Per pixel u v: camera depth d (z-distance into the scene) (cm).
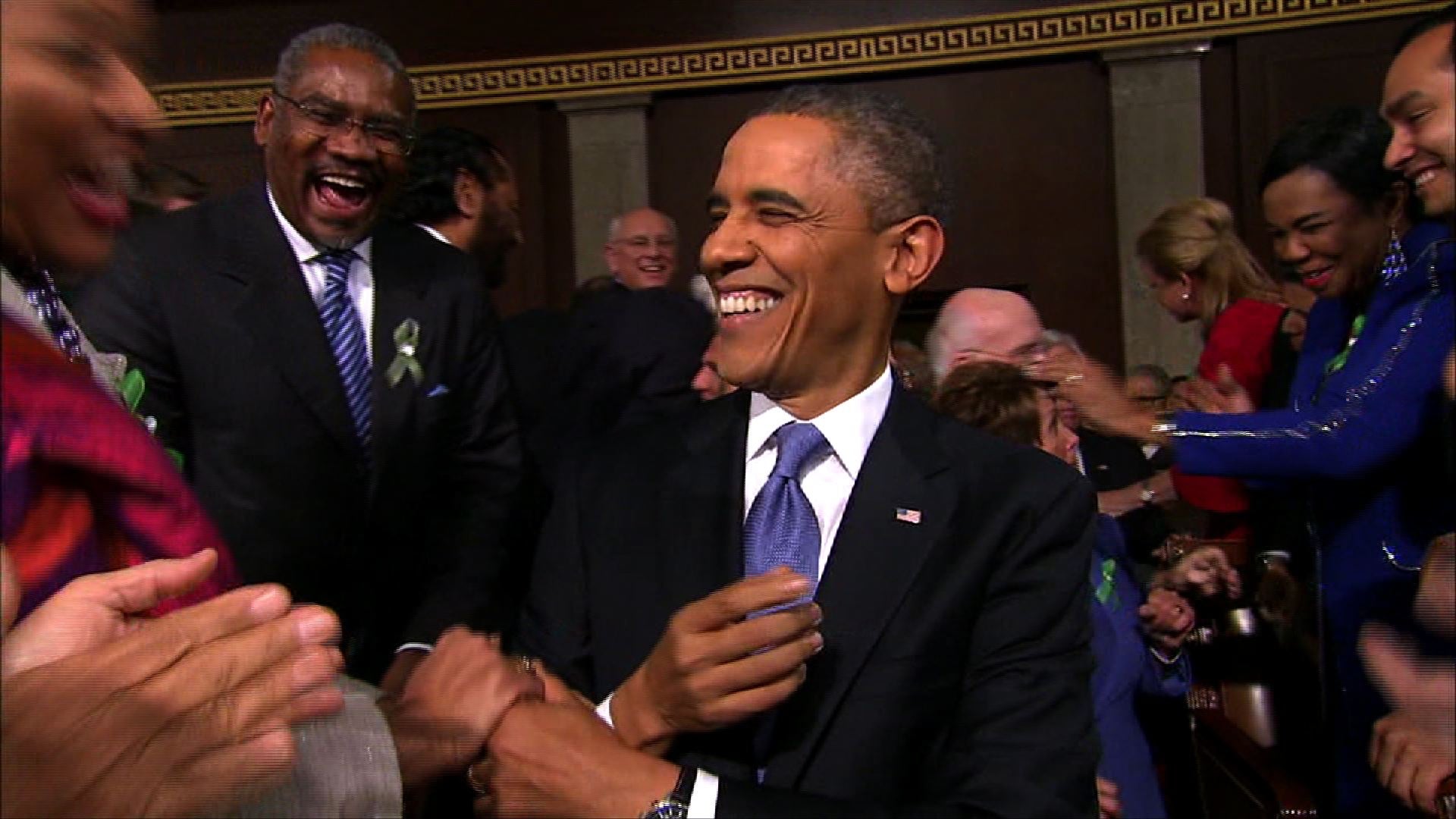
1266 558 228
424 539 212
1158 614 191
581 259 539
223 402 184
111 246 70
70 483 62
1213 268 286
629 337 253
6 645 58
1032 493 119
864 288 117
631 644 119
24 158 60
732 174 114
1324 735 202
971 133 509
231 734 60
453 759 97
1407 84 160
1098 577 184
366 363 200
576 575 125
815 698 112
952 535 116
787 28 512
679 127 535
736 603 103
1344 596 188
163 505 67
